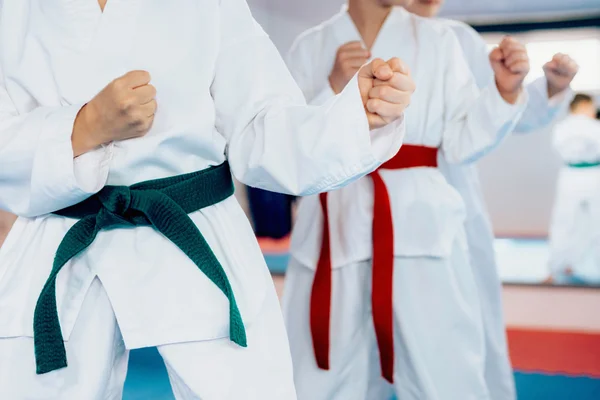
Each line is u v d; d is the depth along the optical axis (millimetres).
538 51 7297
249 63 1089
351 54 1646
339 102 972
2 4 1084
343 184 1016
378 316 1646
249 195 7191
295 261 1854
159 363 2949
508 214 8047
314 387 1723
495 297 2096
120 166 1003
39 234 1047
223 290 995
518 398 2662
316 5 7188
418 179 1703
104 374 1021
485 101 1595
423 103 1691
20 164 966
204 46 1052
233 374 1017
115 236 1024
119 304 996
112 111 911
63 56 1036
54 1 1039
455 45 1738
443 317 1673
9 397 984
